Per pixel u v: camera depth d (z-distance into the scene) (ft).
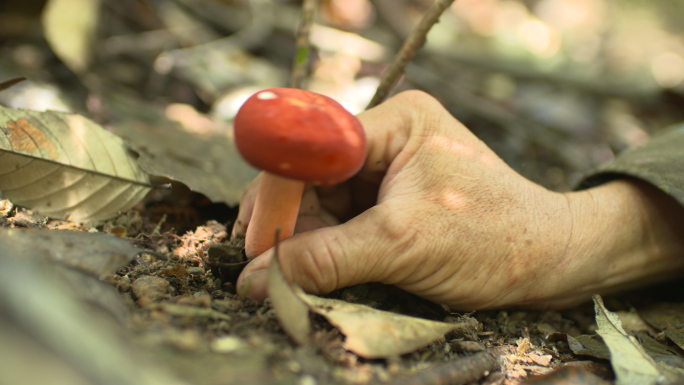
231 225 1.53
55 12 2.09
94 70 2.26
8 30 2.29
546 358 1.28
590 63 3.78
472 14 4.02
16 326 0.96
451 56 3.06
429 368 1.18
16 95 1.87
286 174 1.16
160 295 1.22
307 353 1.15
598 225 1.38
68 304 1.04
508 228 1.30
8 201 1.36
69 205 1.38
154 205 1.56
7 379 0.92
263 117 1.16
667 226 1.41
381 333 1.18
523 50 3.31
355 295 1.33
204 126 2.20
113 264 1.16
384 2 3.05
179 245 1.43
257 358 1.11
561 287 1.36
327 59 2.69
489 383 1.22
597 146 2.79
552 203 1.36
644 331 1.41
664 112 3.19
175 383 1.05
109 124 1.86
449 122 1.36
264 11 2.85
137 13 2.68
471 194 1.30
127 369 1.03
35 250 1.14
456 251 1.28
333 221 1.42
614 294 1.48
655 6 4.93
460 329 1.30
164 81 2.51
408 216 1.27
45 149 1.35
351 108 2.44
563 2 4.71
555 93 3.10
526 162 2.43
